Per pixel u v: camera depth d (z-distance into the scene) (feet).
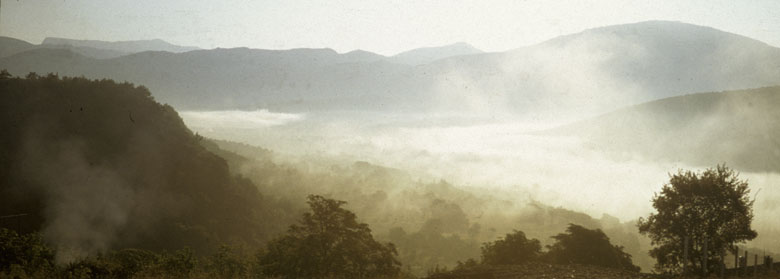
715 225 92.32
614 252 127.03
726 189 92.68
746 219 91.76
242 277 73.00
